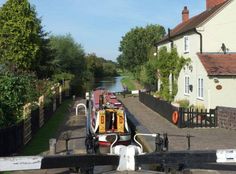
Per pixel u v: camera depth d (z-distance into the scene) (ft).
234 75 89.56
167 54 122.21
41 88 90.84
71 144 56.24
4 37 129.59
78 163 16.33
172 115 80.23
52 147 47.96
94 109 69.00
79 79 190.90
